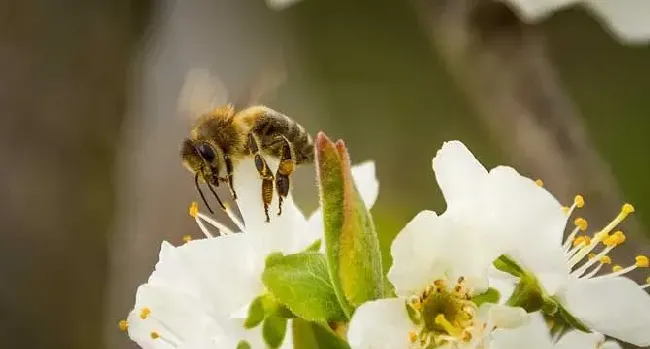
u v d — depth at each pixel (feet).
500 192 0.68
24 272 1.19
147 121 1.30
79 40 1.24
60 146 1.22
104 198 1.24
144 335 0.72
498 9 0.92
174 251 0.71
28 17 1.22
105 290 1.21
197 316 0.71
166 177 1.25
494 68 0.93
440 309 0.68
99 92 1.26
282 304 0.69
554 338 0.69
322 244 0.71
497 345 0.68
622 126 1.29
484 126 1.01
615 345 0.70
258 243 0.70
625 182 1.26
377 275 0.68
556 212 0.68
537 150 0.91
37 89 1.22
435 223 0.68
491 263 0.69
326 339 0.69
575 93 1.30
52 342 1.18
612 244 0.72
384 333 0.68
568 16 1.29
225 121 0.76
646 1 0.82
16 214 1.20
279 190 0.71
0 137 1.20
